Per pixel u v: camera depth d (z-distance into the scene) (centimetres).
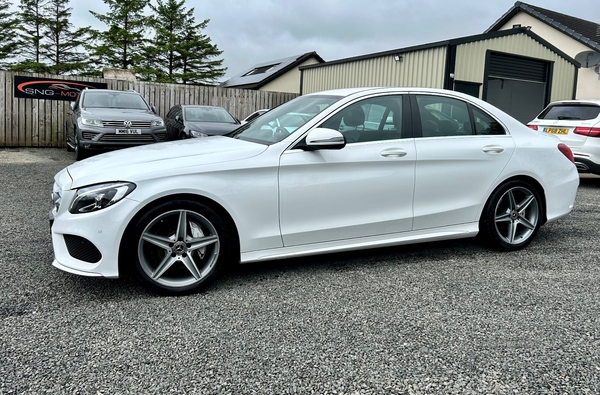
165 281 322
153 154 345
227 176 328
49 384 217
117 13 3759
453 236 414
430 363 242
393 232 388
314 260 408
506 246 437
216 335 268
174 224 323
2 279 345
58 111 1356
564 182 456
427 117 404
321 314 298
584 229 533
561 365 242
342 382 224
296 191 348
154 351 249
